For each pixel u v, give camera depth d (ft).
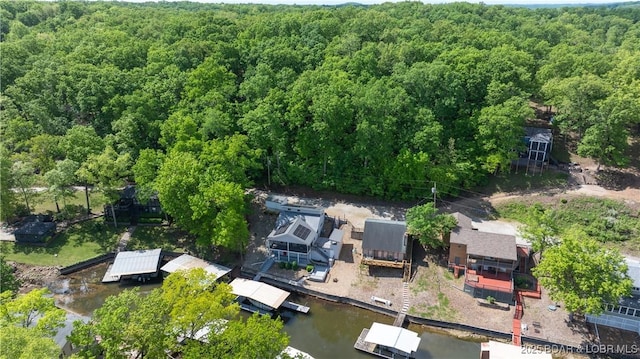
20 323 139.74
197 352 132.36
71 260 225.76
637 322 174.40
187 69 316.60
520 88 287.07
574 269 169.48
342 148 264.93
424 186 252.01
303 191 273.33
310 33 363.97
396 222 218.18
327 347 177.06
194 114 262.26
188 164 218.59
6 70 312.50
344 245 231.50
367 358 171.12
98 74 294.05
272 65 318.65
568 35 456.86
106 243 237.86
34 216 251.39
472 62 288.71
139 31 401.70
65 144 249.96
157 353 134.62
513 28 490.49
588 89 260.62
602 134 253.24
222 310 144.36
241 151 241.96
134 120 265.95
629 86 270.46
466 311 191.11
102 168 228.02
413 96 276.62
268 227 243.81
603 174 263.49
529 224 209.46
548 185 260.21
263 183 281.33
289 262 220.64
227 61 330.75
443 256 220.84
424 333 184.75
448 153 252.21
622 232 226.38
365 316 194.70
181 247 236.02
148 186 229.04
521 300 193.16
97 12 516.73
